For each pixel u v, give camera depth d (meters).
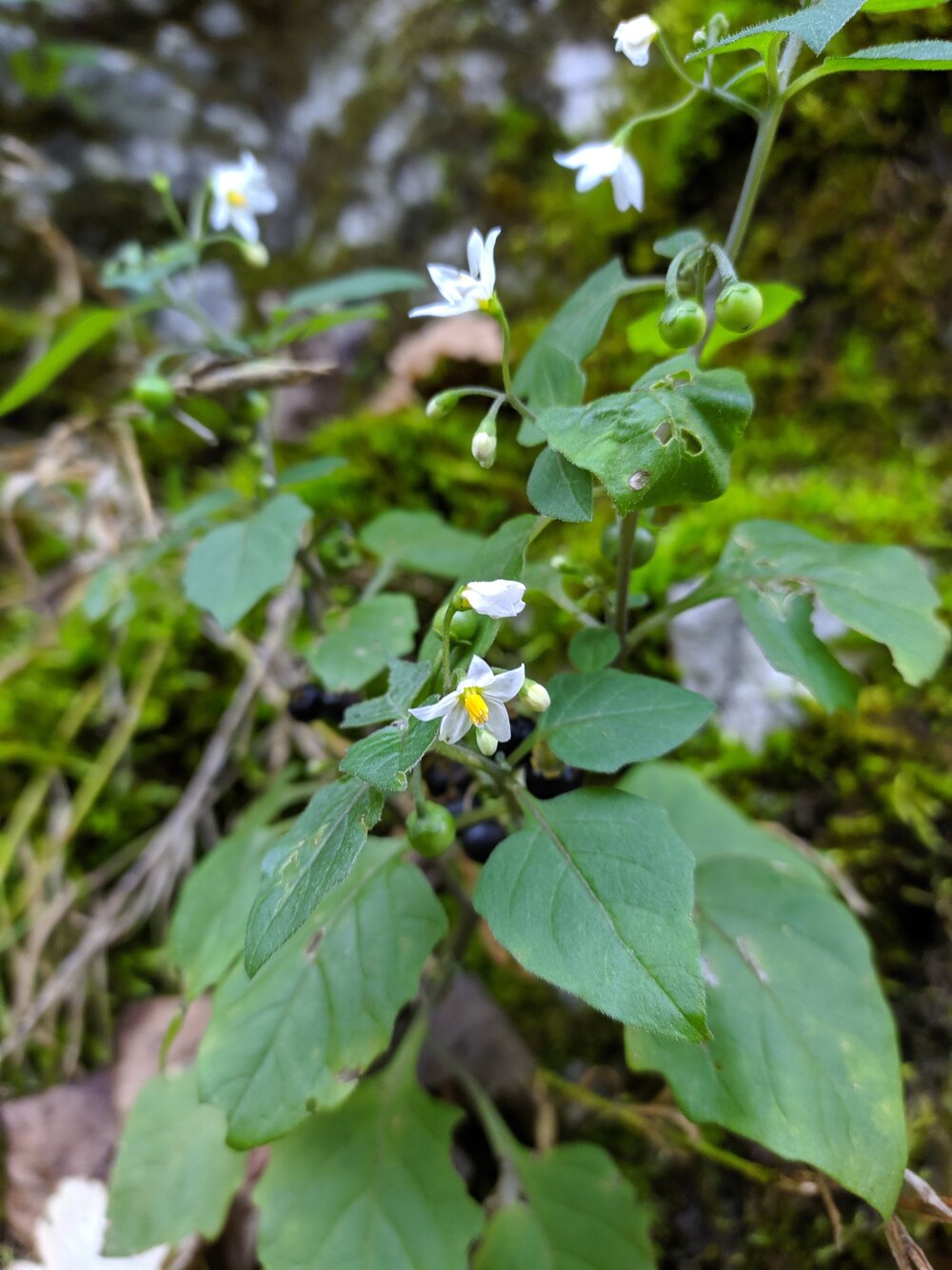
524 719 0.14
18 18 0.35
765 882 0.16
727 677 0.22
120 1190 0.16
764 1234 0.17
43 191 0.35
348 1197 0.15
